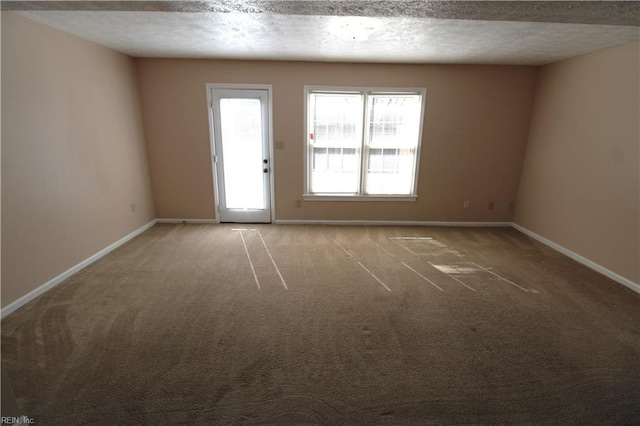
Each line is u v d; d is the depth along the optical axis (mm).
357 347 2227
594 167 3518
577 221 3756
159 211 4902
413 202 4945
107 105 3746
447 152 4750
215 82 4422
